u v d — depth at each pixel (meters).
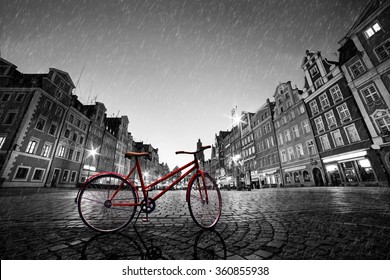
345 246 1.98
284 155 29.16
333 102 21.31
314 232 2.52
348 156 19.31
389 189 11.77
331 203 5.67
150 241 2.24
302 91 27.70
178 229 2.78
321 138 22.88
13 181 18.84
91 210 4.20
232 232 2.61
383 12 17.12
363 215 3.55
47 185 22.92
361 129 18.34
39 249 1.96
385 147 16.38
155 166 72.06
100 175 2.76
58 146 24.67
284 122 29.38
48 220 3.30
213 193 3.28
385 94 16.73
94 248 2.00
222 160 56.91
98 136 33.72
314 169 23.73
